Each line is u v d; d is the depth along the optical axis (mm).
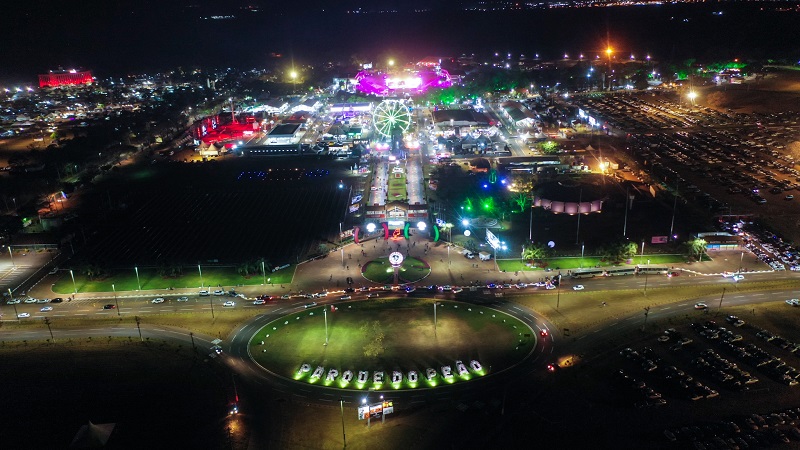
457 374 161000
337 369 164375
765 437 132750
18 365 170500
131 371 166375
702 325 179375
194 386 159000
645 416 142125
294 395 154625
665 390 151500
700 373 157875
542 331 180250
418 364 166000
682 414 142375
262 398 153625
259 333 184750
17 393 157750
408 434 138875
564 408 146125
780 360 160625
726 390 150750
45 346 180875
